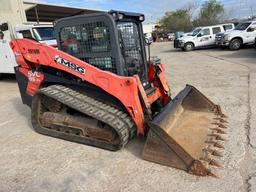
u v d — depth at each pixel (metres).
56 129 4.39
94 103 4.00
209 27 19.41
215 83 7.55
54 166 3.51
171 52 19.27
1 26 5.11
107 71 3.82
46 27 9.51
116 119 3.65
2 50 9.63
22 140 4.37
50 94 4.06
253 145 3.71
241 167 3.22
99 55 3.92
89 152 3.82
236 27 17.89
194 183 2.98
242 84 7.18
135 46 4.25
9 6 17.44
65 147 4.02
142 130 3.68
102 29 3.77
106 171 3.32
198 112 4.53
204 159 3.24
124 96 3.63
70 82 4.29
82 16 3.86
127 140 3.71
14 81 10.33
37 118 4.55
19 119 5.50
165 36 46.25
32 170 3.45
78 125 4.05
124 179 3.13
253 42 16.75
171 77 8.91
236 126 4.36
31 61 4.47
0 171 3.47
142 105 3.69
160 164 3.37
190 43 19.38
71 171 3.37
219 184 2.94
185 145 3.49
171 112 3.82
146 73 4.48
